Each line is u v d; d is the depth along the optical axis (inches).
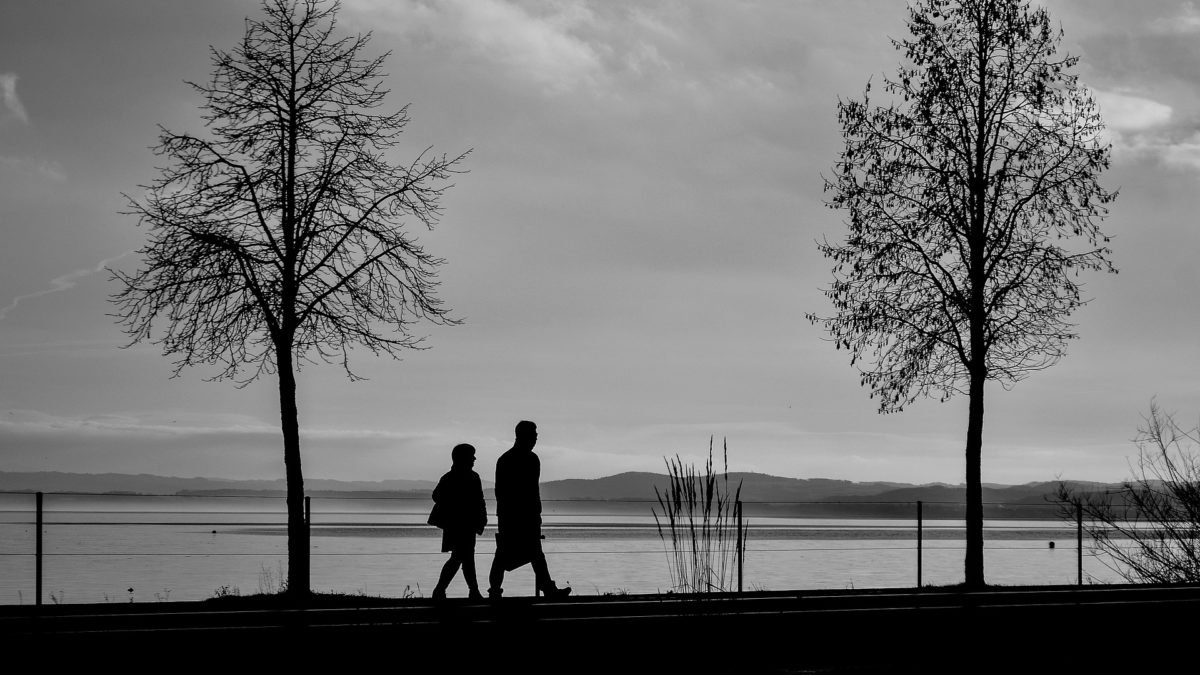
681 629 440.1
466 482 604.1
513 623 423.8
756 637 446.0
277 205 651.5
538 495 594.2
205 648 397.1
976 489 773.9
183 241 639.8
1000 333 777.6
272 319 647.1
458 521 599.2
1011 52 775.7
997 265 773.9
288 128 661.3
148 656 394.6
